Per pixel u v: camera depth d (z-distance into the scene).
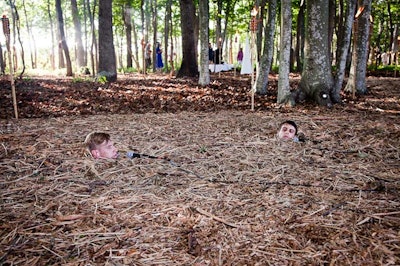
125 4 22.92
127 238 2.62
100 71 13.49
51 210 3.06
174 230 2.74
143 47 15.41
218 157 4.51
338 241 2.58
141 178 3.78
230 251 2.48
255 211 3.03
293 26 26.25
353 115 7.44
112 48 13.46
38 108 8.34
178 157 4.49
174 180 3.74
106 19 13.13
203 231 2.72
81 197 3.31
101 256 2.42
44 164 4.18
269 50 10.45
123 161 4.29
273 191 3.45
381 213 2.98
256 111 8.03
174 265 2.33
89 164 4.14
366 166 4.20
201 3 11.86
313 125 6.30
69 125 6.24
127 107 8.70
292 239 2.61
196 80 13.88
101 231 2.72
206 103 9.16
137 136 5.46
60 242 2.58
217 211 3.04
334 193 3.41
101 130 5.82
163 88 11.46
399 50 26.47
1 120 6.87
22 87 11.04
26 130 5.82
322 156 4.58
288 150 4.79
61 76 16.05
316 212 3.01
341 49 8.69
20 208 3.09
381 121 6.67
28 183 3.64
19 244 2.55
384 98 10.32
